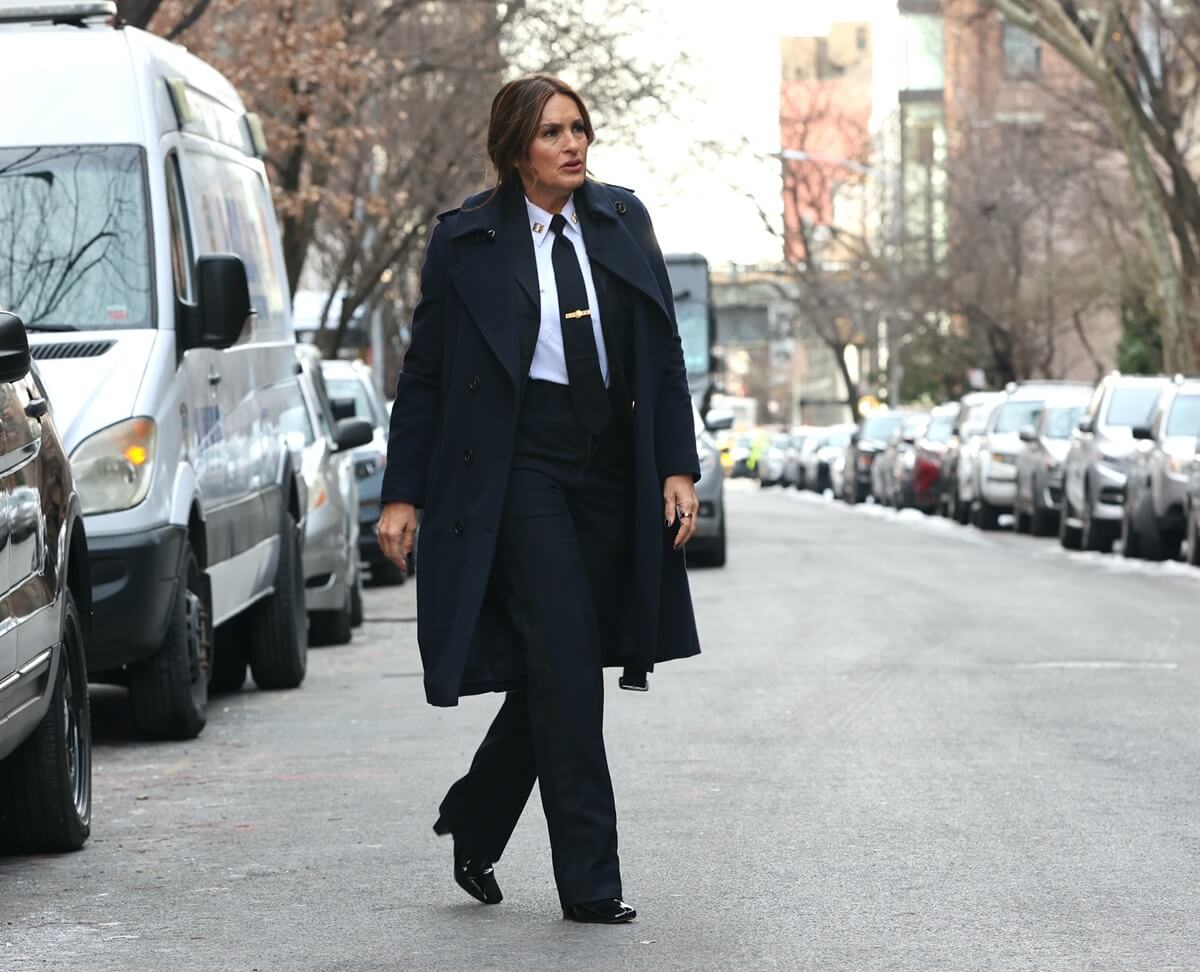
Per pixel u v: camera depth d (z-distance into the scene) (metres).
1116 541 46.09
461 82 50.75
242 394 18.88
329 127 46.22
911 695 18.28
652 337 9.27
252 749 16.03
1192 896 9.92
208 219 18.38
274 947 9.22
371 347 70.00
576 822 9.30
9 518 10.57
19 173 16.89
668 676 20.06
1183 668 20.45
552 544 9.12
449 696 9.08
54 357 16.14
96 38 17.45
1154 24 60.81
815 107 110.38
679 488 9.33
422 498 9.41
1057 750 14.89
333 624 25.06
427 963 8.77
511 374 9.09
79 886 10.80
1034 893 10.02
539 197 9.27
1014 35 98.25
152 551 15.55
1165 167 79.25
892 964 8.59
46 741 11.55
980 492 56.78
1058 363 114.81
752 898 9.96
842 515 69.44
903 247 100.06
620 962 8.66
